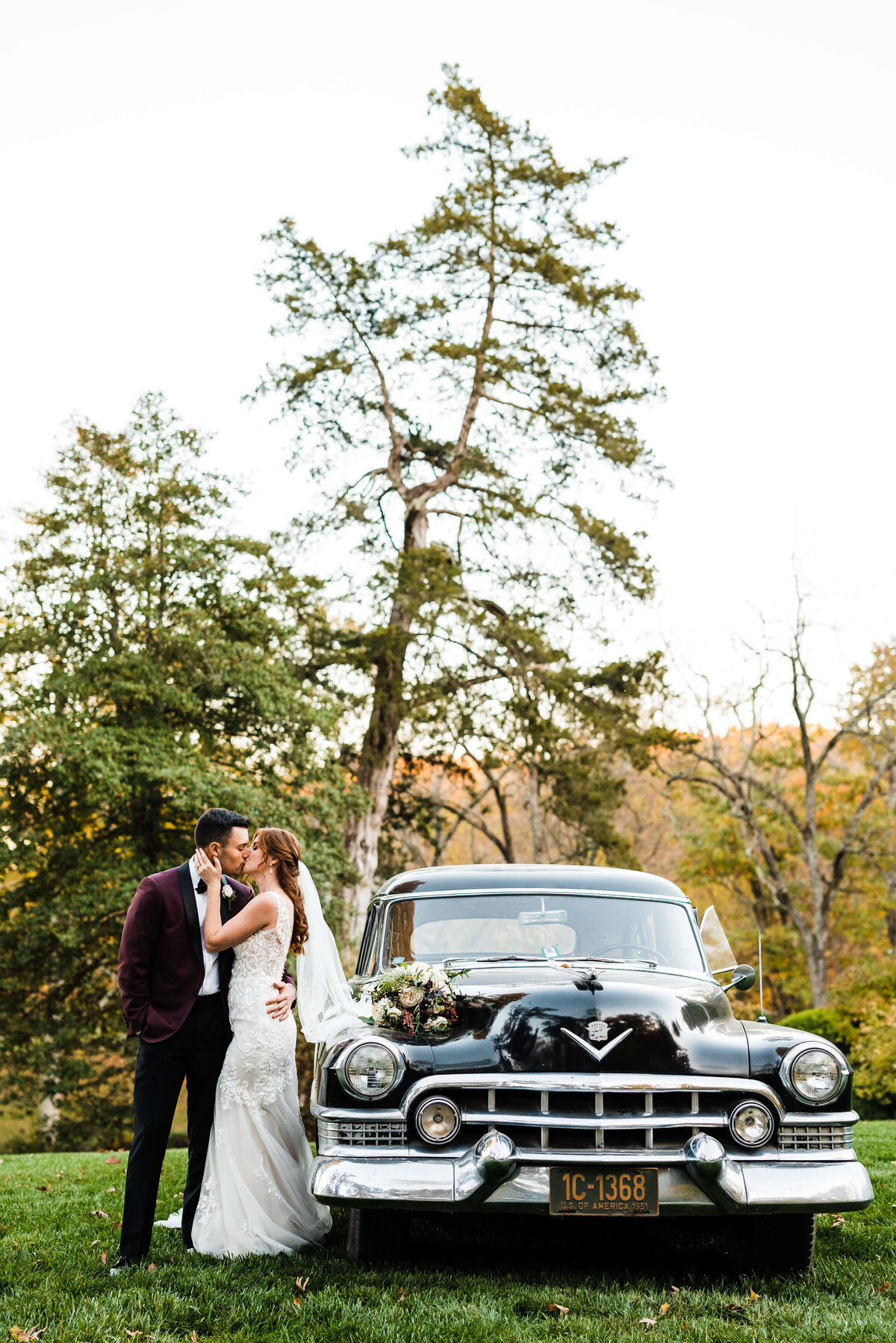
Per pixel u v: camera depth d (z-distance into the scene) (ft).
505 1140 14.69
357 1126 15.12
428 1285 15.07
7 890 76.48
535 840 92.22
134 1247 16.03
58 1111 86.74
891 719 103.55
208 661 72.08
